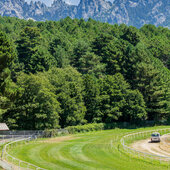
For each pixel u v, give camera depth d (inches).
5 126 2460.6
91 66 5462.6
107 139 2856.8
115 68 5369.1
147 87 4547.2
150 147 2326.5
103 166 1482.5
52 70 4279.0
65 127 3789.4
